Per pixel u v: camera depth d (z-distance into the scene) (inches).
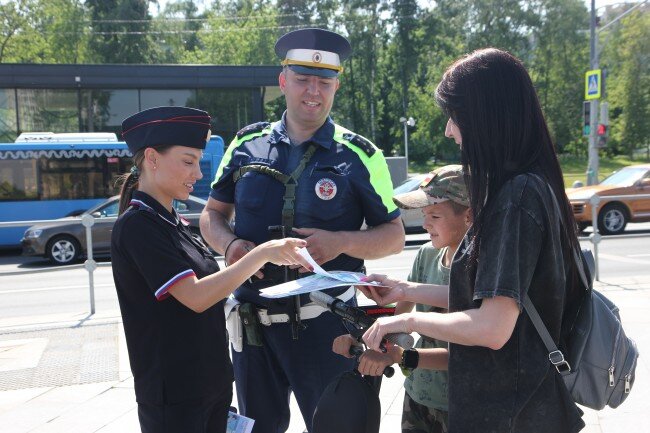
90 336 233.8
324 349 102.7
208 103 725.3
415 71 1971.0
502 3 1942.7
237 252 101.3
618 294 274.7
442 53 1959.9
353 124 2023.9
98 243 477.1
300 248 76.5
